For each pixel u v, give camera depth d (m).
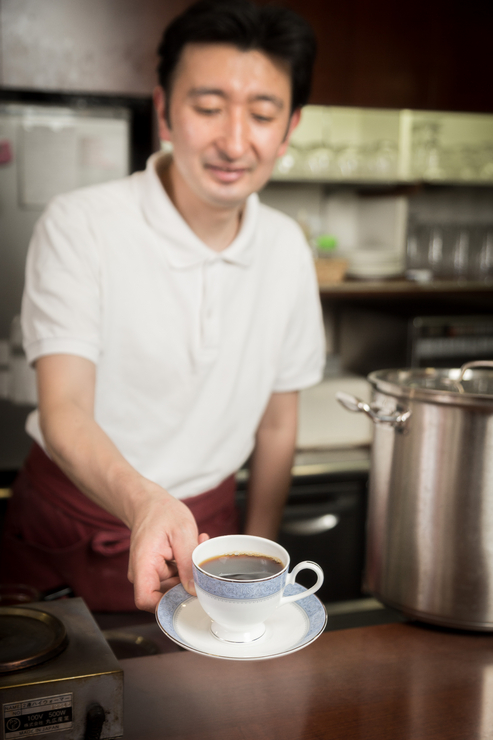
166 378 1.23
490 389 0.87
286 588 0.75
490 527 0.79
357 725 0.67
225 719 0.67
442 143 3.17
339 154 2.68
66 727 0.60
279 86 1.00
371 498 0.91
